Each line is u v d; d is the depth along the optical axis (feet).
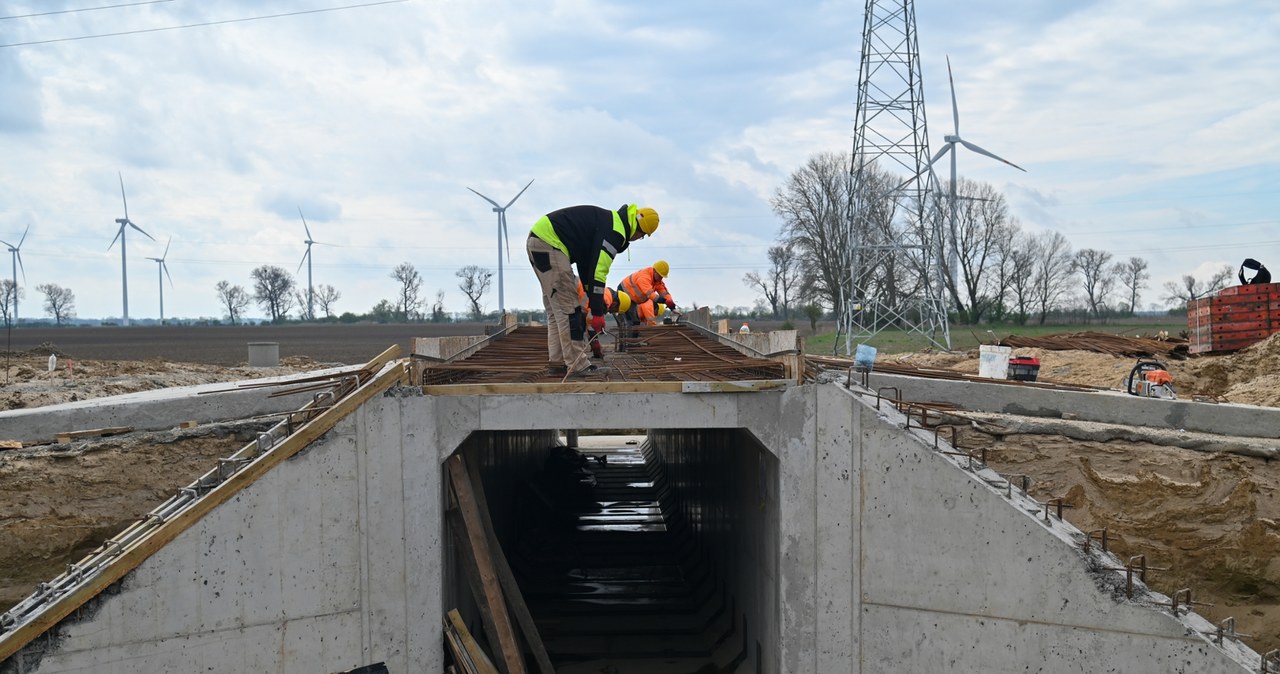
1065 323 237.25
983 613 26.86
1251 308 61.57
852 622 28.45
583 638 43.52
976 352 79.87
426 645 28.63
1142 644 24.97
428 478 28.66
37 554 33.88
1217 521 33.22
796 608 28.63
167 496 35.65
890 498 27.89
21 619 24.52
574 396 29.04
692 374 34.27
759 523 33.65
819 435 28.37
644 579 53.72
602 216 34.47
